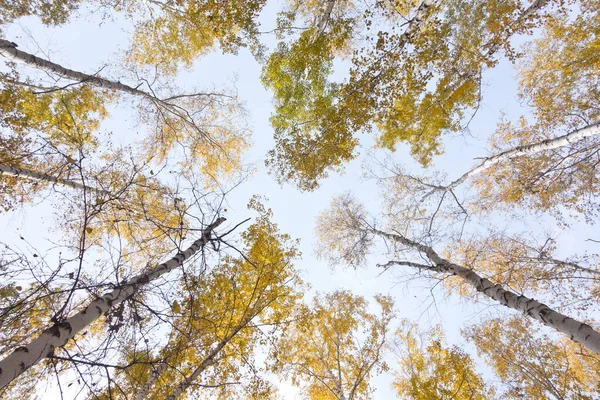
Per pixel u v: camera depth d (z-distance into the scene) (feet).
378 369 26.86
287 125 29.25
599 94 22.93
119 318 9.25
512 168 28.99
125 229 17.60
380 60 20.54
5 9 23.49
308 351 29.53
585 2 21.18
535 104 25.93
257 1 24.34
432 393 23.93
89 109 27.43
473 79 22.85
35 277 8.53
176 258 12.71
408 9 27.12
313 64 26.96
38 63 19.74
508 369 26.40
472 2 21.76
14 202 21.90
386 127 26.03
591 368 25.22
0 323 8.63
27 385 11.39
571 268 23.48
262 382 18.03
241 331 18.71
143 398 14.55
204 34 28.35
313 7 30.99
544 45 26.11
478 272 27.61
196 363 16.94
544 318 13.66
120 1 26.40
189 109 32.86
